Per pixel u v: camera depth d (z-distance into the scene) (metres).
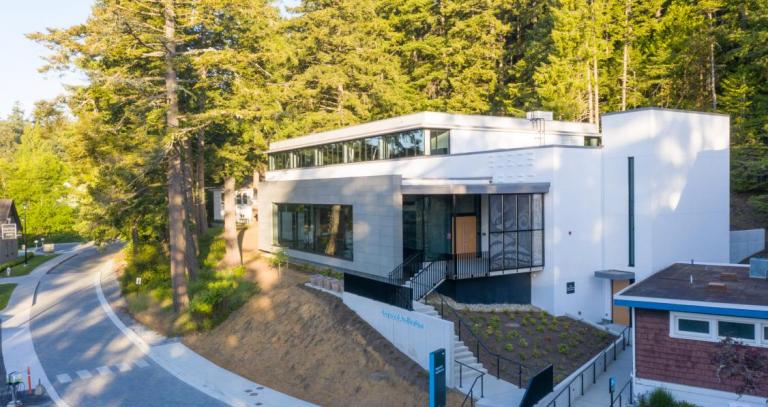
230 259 31.80
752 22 33.47
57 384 18.30
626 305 14.24
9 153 99.75
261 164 42.28
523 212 22.56
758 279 16.45
